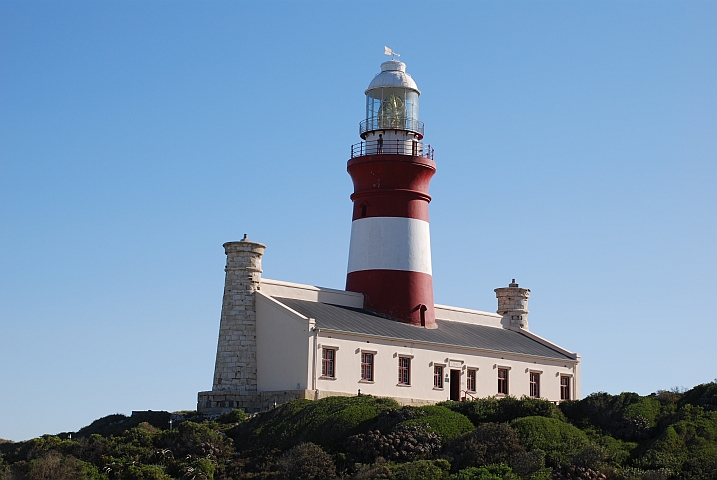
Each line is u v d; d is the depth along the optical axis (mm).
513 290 95125
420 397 76062
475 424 62000
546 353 88875
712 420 59156
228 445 61812
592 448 55656
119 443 62031
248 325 72750
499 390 83000
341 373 71125
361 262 81562
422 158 82125
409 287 80688
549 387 87688
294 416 63281
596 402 63562
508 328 94438
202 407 71938
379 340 73938
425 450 57281
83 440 63094
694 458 55500
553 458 55500
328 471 55875
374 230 81312
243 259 73562
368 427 60562
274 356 71562
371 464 55875
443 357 78500
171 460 59281
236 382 71875
